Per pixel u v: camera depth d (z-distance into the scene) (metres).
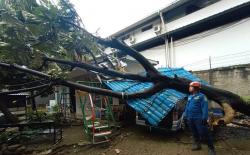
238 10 11.59
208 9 13.48
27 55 4.18
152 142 7.40
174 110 7.93
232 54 12.39
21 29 3.59
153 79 4.74
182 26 14.05
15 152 6.91
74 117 12.27
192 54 14.54
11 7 3.64
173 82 4.80
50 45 4.15
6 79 7.36
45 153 6.73
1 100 9.23
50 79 5.02
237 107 4.64
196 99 5.73
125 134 8.54
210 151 5.51
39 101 23.17
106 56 6.04
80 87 4.88
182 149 6.45
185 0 14.05
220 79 10.88
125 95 4.75
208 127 5.82
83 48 4.65
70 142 7.89
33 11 3.72
